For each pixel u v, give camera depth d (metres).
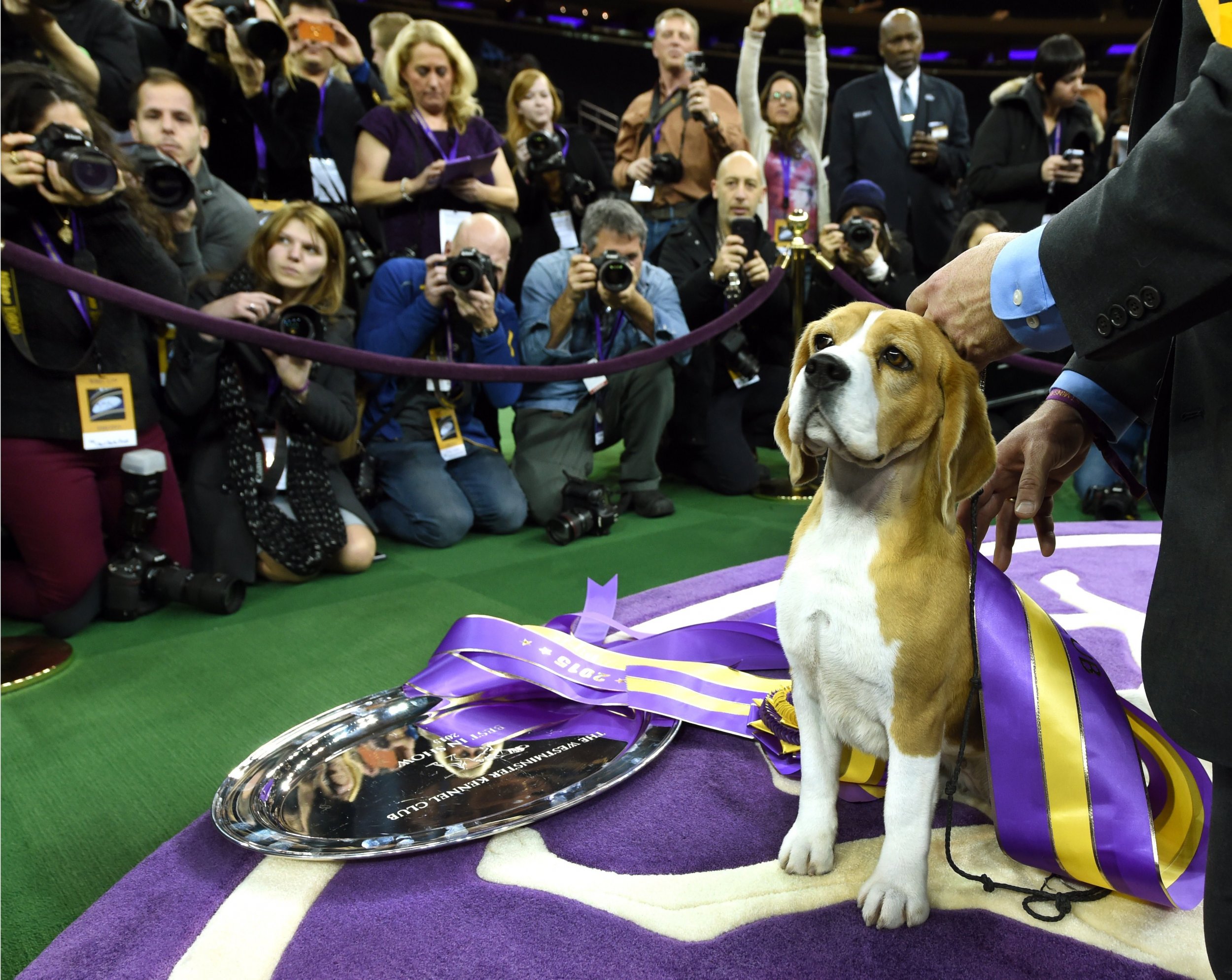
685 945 1.36
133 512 3.04
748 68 6.23
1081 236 0.86
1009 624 1.52
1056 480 1.57
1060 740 1.47
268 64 4.16
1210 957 0.89
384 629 2.92
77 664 2.67
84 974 1.33
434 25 4.39
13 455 2.79
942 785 1.77
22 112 2.87
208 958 1.35
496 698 2.20
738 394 4.90
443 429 3.98
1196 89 0.75
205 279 3.60
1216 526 0.83
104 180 2.71
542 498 4.23
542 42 20.78
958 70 22.02
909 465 1.34
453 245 4.04
